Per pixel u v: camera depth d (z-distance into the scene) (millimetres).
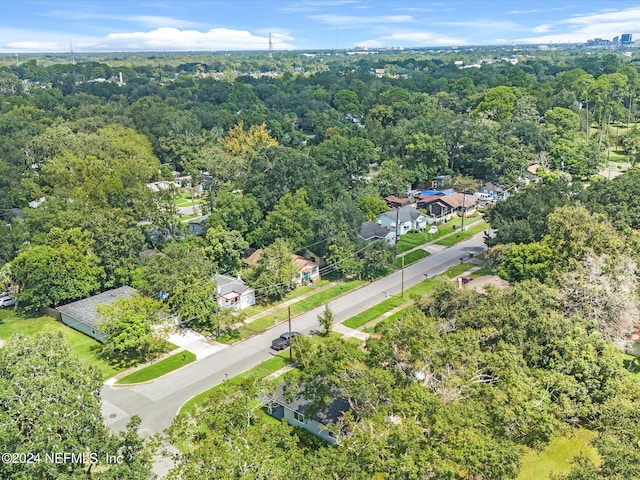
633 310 39812
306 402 33594
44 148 88438
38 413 22781
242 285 52938
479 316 35594
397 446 23172
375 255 57594
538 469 29266
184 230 62344
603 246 44781
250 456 22375
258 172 68812
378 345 31281
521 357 32125
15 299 53406
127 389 38594
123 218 58031
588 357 31938
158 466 30297
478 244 69500
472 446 23141
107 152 85125
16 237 55500
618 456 23281
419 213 76375
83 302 50125
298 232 60969
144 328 41781
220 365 41688
